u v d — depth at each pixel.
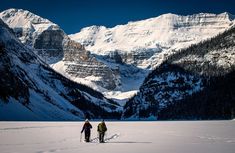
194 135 54.69
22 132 61.62
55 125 98.06
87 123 43.94
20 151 32.00
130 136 53.94
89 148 35.31
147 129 77.44
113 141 44.56
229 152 30.86
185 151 31.94
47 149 34.00
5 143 40.31
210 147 35.41
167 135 55.31
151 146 37.28
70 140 45.31
